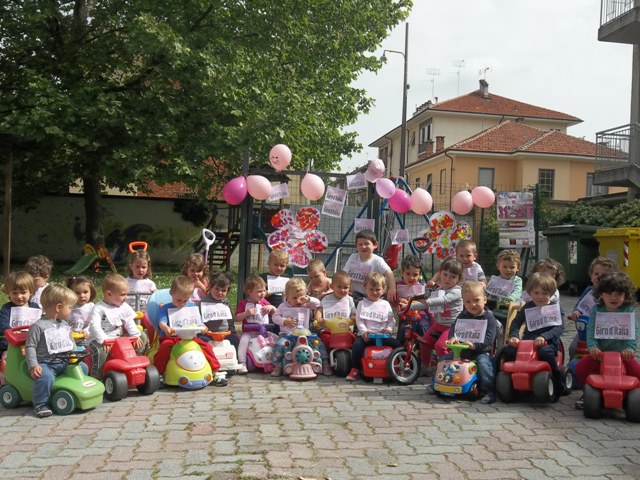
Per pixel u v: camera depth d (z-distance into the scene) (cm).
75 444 517
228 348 780
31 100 1825
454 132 4919
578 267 1777
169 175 1936
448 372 669
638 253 1595
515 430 563
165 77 2003
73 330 722
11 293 698
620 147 2152
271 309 823
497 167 4269
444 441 529
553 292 691
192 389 706
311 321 827
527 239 1480
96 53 2078
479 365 678
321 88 2423
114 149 1909
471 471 460
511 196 1492
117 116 1889
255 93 1986
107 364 666
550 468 466
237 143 1891
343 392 703
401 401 664
